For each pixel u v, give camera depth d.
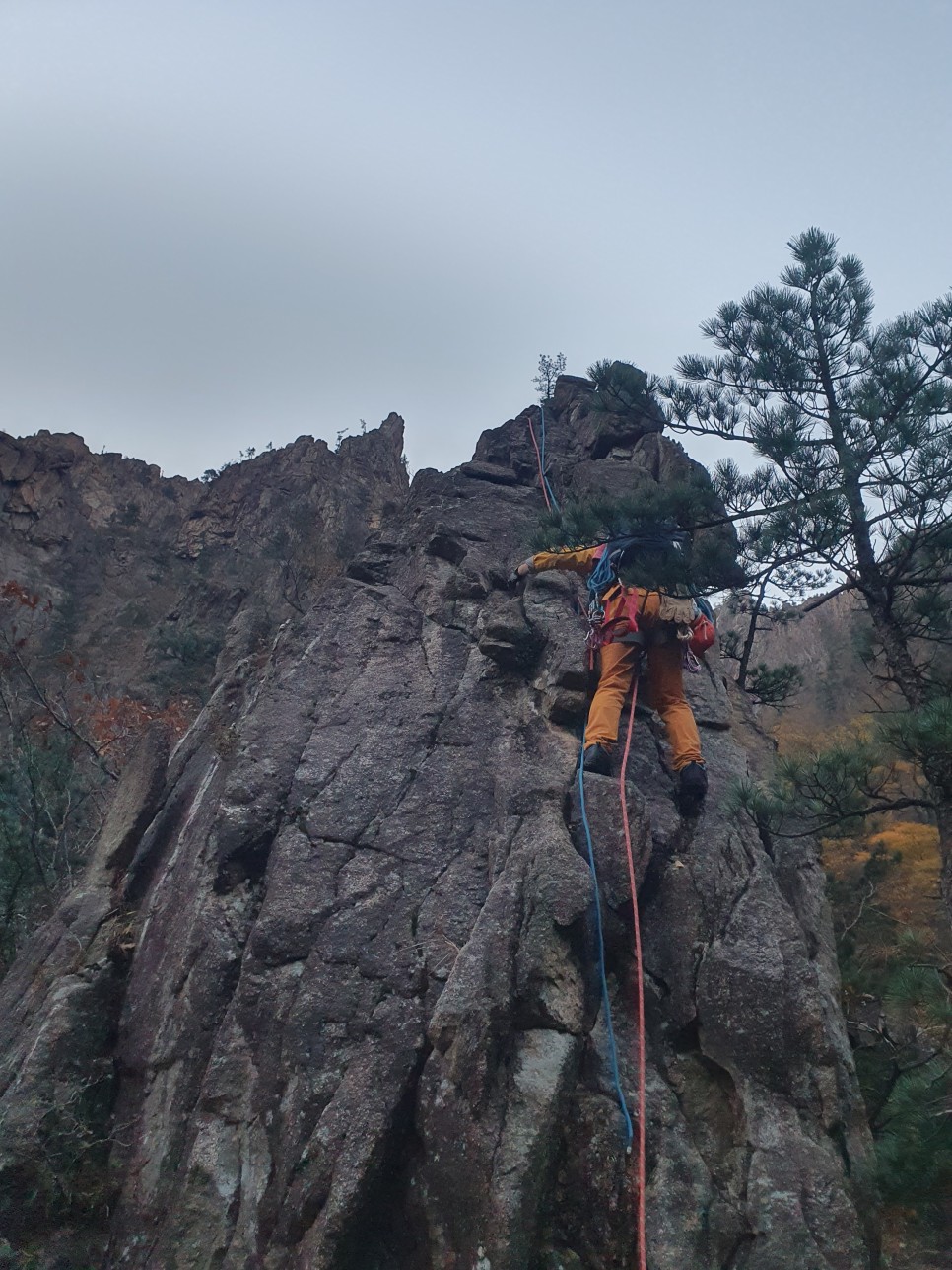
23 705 13.85
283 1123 4.61
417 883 5.39
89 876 6.43
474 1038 4.53
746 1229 4.18
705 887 5.29
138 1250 4.50
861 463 5.50
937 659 6.19
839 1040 4.86
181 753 7.06
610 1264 4.14
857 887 8.52
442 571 7.40
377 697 6.39
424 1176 4.32
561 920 4.88
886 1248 5.05
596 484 8.20
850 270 6.25
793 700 16.56
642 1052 4.55
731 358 6.39
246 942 5.33
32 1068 5.16
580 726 6.21
